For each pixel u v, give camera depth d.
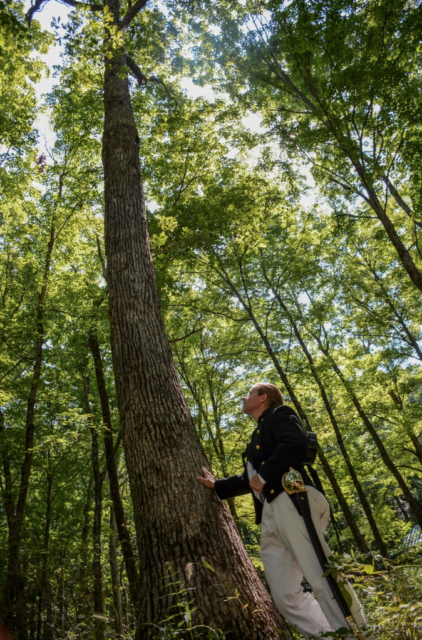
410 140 9.55
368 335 14.51
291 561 2.37
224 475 12.06
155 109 11.46
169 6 11.24
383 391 14.28
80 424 10.51
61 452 11.16
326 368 12.60
